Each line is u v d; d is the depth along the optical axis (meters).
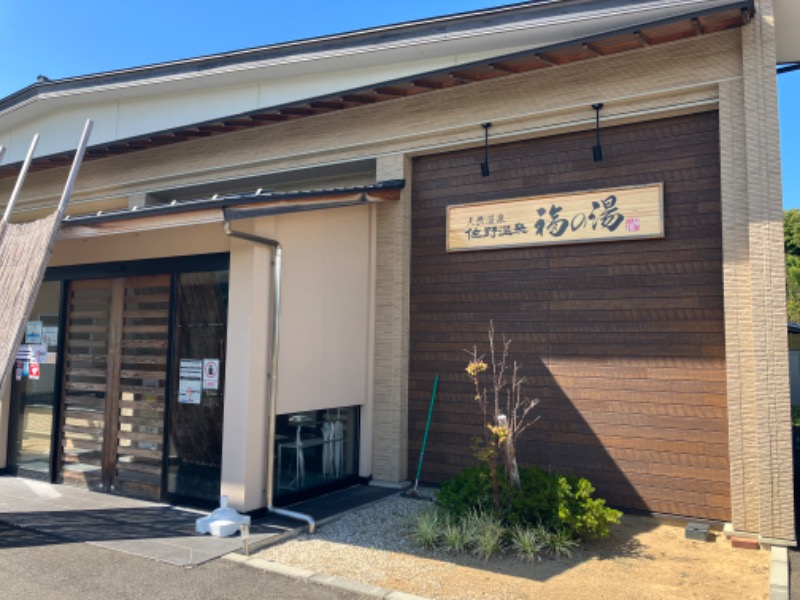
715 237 6.20
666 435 6.27
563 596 4.35
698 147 6.37
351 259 7.50
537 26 7.32
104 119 11.19
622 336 6.55
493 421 7.16
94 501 6.61
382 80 8.94
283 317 6.45
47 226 5.84
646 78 6.46
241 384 6.00
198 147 9.52
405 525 5.87
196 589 4.36
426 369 7.66
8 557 4.96
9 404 7.98
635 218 6.53
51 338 7.67
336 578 4.59
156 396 6.71
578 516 5.28
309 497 6.83
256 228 6.14
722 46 6.11
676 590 4.49
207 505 6.23
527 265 7.12
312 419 7.00
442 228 7.71
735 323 5.81
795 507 6.50
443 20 7.84
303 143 8.56
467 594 4.35
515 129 7.18
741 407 5.73
